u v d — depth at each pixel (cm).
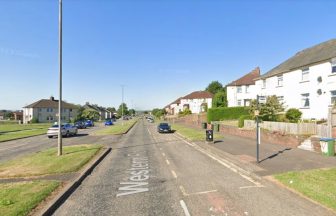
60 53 1797
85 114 11769
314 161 1428
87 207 838
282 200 870
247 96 5784
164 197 930
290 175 1145
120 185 1095
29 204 803
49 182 1066
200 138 2905
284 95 3516
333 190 924
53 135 3631
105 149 2156
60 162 1501
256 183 1095
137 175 1273
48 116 10844
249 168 1327
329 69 2750
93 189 1040
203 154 1916
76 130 4144
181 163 1575
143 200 900
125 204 862
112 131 4394
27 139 3484
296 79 3266
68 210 815
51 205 816
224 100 6322
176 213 778
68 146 2359
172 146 2428
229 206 827
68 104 11825
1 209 762
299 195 913
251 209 797
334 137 1806
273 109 2919
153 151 2119
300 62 3272
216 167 1441
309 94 3039
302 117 3119
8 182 1095
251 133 2723
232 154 1780
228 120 4966
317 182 1023
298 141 1942
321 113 2850
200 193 969
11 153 2131
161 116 14388
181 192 986
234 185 1070
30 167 1383
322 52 3070
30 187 991
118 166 1505
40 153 1908
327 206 800
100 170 1397
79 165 1415
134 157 1825
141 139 3158
